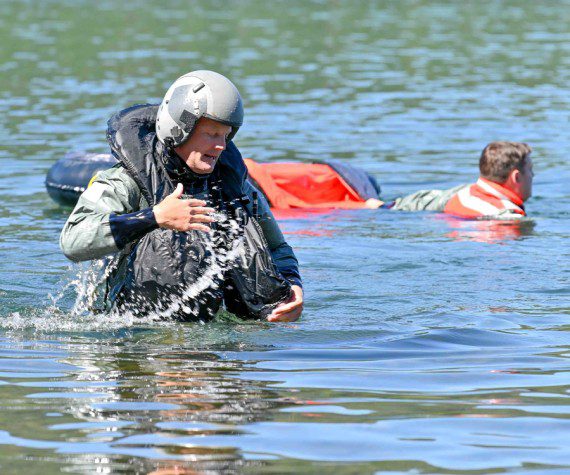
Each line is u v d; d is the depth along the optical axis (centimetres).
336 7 9225
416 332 1491
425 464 979
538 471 966
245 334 1472
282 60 5634
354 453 1006
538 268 1948
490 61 5716
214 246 1538
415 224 2430
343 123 3875
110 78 4903
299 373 1278
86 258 1430
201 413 1120
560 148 3419
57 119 3844
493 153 2552
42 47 6112
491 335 1473
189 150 1485
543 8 9250
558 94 4619
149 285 1516
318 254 2086
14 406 1143
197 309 1526
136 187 1484
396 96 4528
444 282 1836
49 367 1298
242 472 954
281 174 2762
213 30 7206
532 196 2753
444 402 1167
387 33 7144
